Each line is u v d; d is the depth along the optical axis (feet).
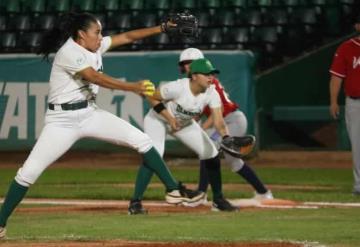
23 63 113.39
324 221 54.39
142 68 112.37
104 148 116.26
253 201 68.39
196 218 56.39
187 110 58.49
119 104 110.93
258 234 47.50
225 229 49.90
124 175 98.37
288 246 42.19
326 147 119.85
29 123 113.60
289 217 57.11
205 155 60.13
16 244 43.45
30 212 61.98
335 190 80.84
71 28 47.70
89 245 42.78
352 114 75.15
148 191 78.43
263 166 108.78
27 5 136.77
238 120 69.72
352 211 61.52
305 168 105.81
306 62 122.01
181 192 53.57
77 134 47.55
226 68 110.73
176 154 112.47
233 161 66.90
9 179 95.14
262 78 121.60
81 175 98.58
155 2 133.69
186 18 50.70
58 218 56.95
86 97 47.39
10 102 113.91
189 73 59.52
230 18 130.62
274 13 131.03
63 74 46.80
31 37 132.26
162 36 128.77
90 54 47.44
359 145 75.05
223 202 61.31
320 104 122.11
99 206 66.95
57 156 47.29
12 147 114.11
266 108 121.70
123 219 55.77
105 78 46.14
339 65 75.61
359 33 75.20
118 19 132.87
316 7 131.64
